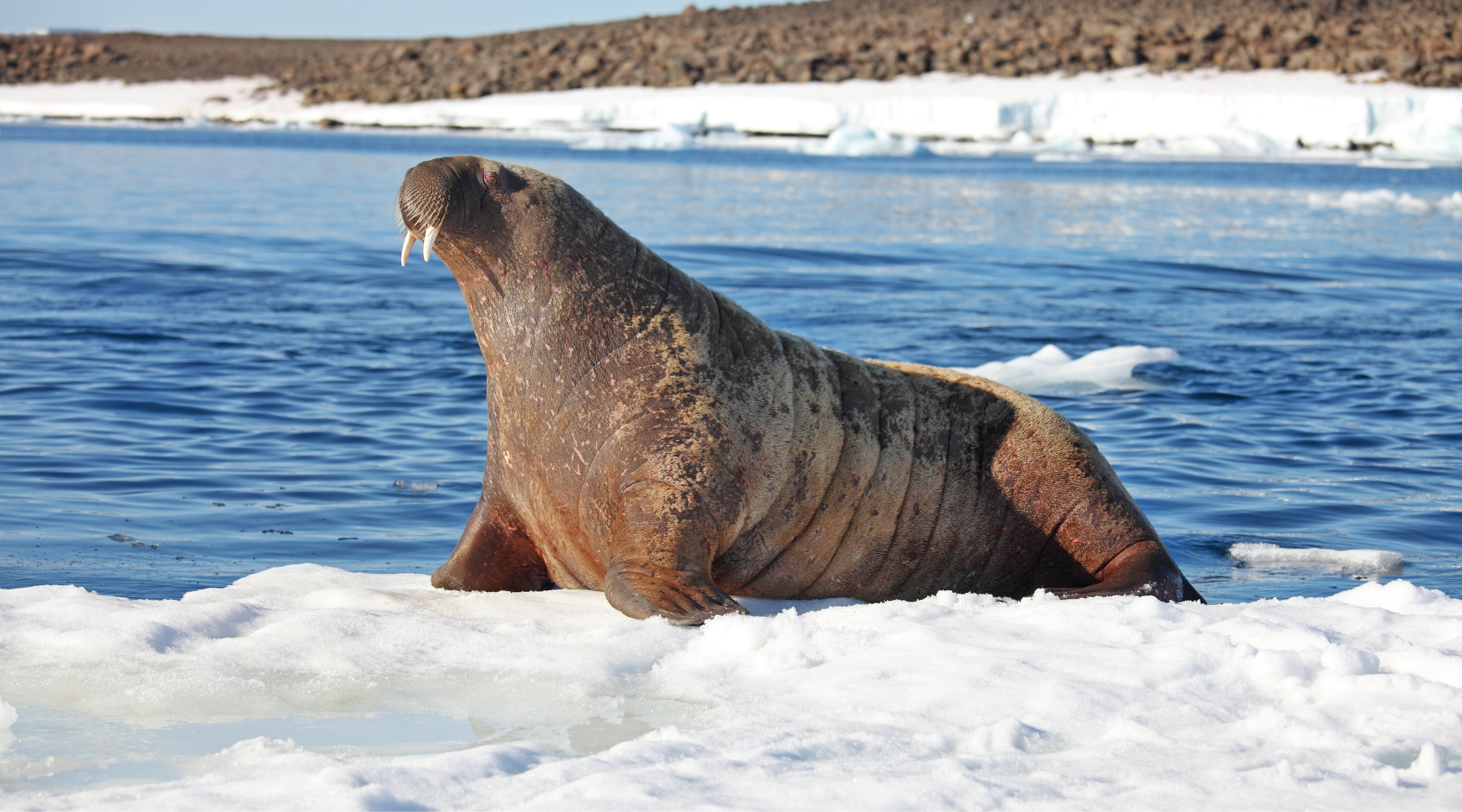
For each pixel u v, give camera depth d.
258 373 13.42
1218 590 7.20
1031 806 3.35
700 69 104.06
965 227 33.78
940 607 5.66
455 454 10.37
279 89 123.81
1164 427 11.98
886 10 138.38
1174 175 62.22
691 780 3.46
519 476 6.38
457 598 6.12
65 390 12.16
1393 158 77.75
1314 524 8.86
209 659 4.71
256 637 4.97
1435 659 4.59
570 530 6.32
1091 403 13.09
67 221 27.75
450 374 13.70
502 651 4.90
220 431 10.90
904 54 101.19
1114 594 6.39
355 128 106.44
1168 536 8.52
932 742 3.87
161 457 9.91
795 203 40.75
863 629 5.10
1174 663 4.63
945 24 112.44
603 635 5.14
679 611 5.49
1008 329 17.30
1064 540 6.96
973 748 3.85
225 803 3.31
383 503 8.87
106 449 10.09
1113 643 4.96
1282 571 7.71
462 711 4.30
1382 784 3.51
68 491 8.80
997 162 71.38
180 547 7.56
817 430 6.53
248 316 16.98
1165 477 10.19
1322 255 28.50
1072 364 14.75
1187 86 90.62
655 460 5.99
